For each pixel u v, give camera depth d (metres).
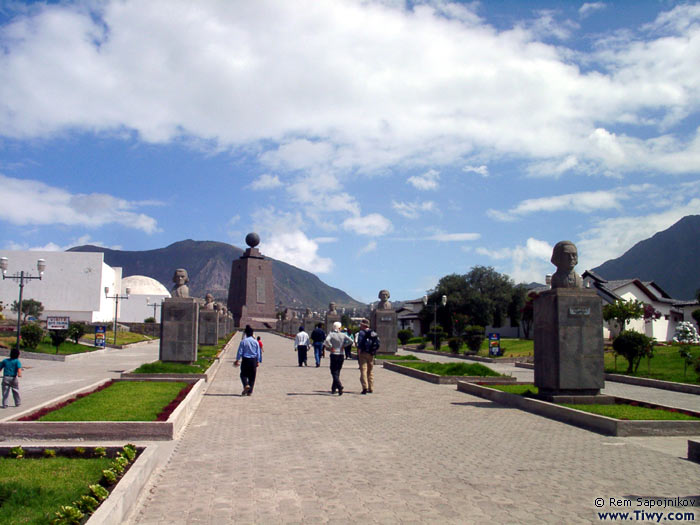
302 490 6.82
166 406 11.39
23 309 64.31
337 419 11.84
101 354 35.75
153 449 7.75
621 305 32.84
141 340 54.97
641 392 18.34
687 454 8.79
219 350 34.19
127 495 5.93
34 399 14.38
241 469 7.77
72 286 73.25
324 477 7.40
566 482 7.24
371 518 5.88
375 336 16.53
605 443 9.66
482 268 68.88
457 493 6.74
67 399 12.41
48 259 72.94
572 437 10.16
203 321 40.06
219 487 6.93
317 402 14.38
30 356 29.70
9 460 7.36
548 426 11.26
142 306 92.19
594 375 13.37
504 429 10.88
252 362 15.62
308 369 24.69
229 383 18.58
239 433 10.27
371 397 15.52
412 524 5.72
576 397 13.13
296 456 8.53
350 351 31.98
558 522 5.82
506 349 41.31
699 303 48.75
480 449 9.09
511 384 16.97
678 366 25.02
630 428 10.31
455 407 13.71
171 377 17.95
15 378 13.12
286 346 46.75
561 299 13.43
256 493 6.70
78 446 7.70
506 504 6.36
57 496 5.80
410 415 12.45
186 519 5.82
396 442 9.57
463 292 65.88
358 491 6.80
